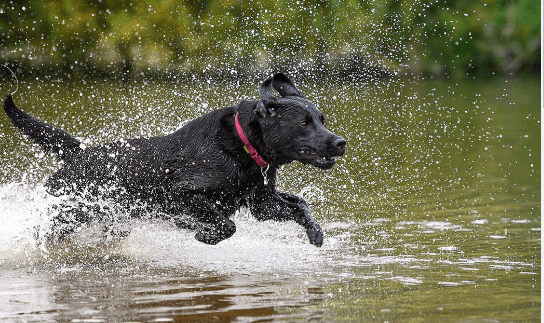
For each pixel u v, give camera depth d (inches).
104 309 247.6
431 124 915.4
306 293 267.1
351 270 304.0
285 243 362.0
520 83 1705.2
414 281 283.3
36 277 299.4
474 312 240.5
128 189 339.6
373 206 459.5
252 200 329.4
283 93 321.4
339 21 899.4
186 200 318.3
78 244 364.8
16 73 1480.1
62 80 1342.3
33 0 1514.5
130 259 333.7
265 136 306.7
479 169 609.3
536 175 572.7
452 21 1930.4
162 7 1409.9
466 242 355.3
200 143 321.4
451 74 1969.7
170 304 253.4
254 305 251.1
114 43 1453.0
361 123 835.4
